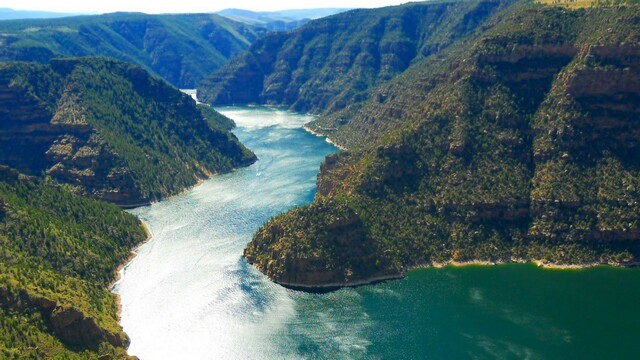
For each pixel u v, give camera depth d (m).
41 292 188.62
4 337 168.25
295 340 193.38
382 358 183.25
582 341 189.50
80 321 181.88
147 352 187.12
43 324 178.38
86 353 175.75
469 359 181.75
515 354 183.62
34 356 165.62
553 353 183.88
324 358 183.75
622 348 185.75
